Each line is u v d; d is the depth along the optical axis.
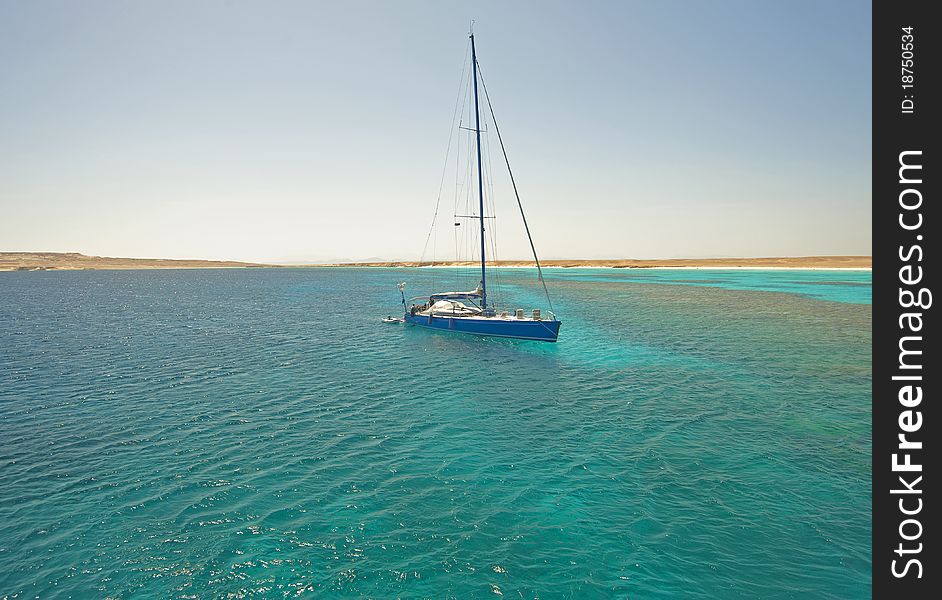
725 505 10.66
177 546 9.30
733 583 8.23
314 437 14.91
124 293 80.94
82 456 13.47
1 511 10.51
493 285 104.56
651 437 14.70
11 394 19.48
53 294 78.06
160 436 14.98
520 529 9.83
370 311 51.47
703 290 81.12
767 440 14.36
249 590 8.12
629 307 53.47
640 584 8.21
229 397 19.12
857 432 14.92
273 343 31.23
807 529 9.70
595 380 21.67
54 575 8.48
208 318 45.03
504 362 25.45
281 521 10.14
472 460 13.16
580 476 12.14
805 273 144.12
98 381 21.59
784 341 31.17
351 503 10.88
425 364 25.05
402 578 8.39
